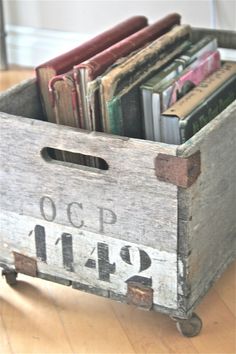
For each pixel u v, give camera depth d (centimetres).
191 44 156
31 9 227
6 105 140
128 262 131
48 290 149
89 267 136
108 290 136
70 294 148
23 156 132
